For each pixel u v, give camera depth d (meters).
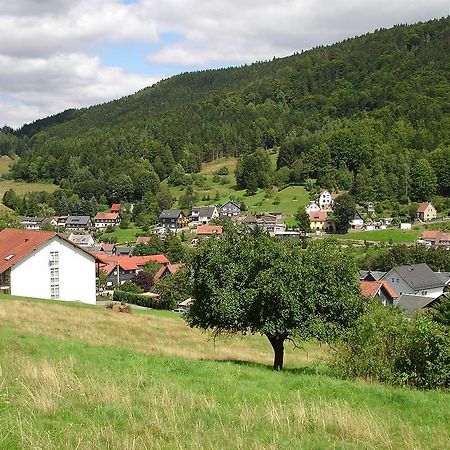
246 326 26.02
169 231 143.38
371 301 26.31
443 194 167.00
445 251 102.25
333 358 24.00
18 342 21.00
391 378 21.28
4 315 33.50
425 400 16.50
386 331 22.17
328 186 174.00
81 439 9.30
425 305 66.88
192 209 167.38
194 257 26.58
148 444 9.53
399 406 15.60
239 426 11.14
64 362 16.92
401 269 88.62
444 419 14.19
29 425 9.86
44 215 175.75
